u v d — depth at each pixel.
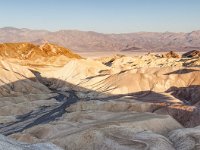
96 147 59.03
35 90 155.38
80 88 160.00
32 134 73.56
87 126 69.38
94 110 101.31
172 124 75.06
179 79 139.12
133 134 62.19
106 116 87.69
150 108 98.12
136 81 143.12
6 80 151.75
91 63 191.25
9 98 131.62
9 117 110.56
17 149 40.28
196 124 86.12
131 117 77.62
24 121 106.81
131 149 56.94
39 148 43.50
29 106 125.12
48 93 157.62
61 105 130.62
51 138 67.44
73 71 183.38
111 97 138.62
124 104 102.12
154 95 131.00
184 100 122.62
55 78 183.75
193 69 147.38
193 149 58.94
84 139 60.50
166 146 59.44
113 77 154.25
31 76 170.62
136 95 136.88
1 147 39.16
